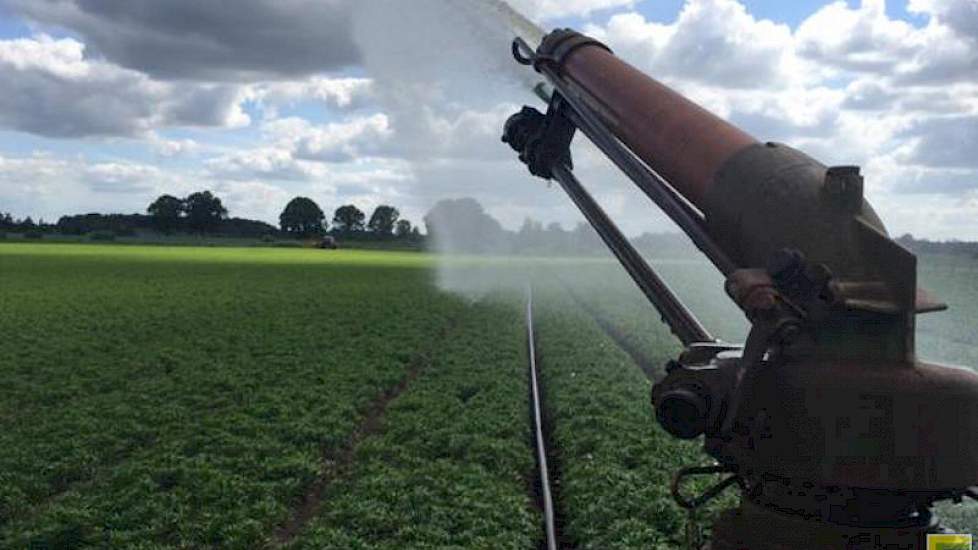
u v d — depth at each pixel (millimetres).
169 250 136375
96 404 21281
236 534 12023
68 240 171875
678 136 4297
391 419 19234
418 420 18797
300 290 61781
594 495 13133
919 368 3508
